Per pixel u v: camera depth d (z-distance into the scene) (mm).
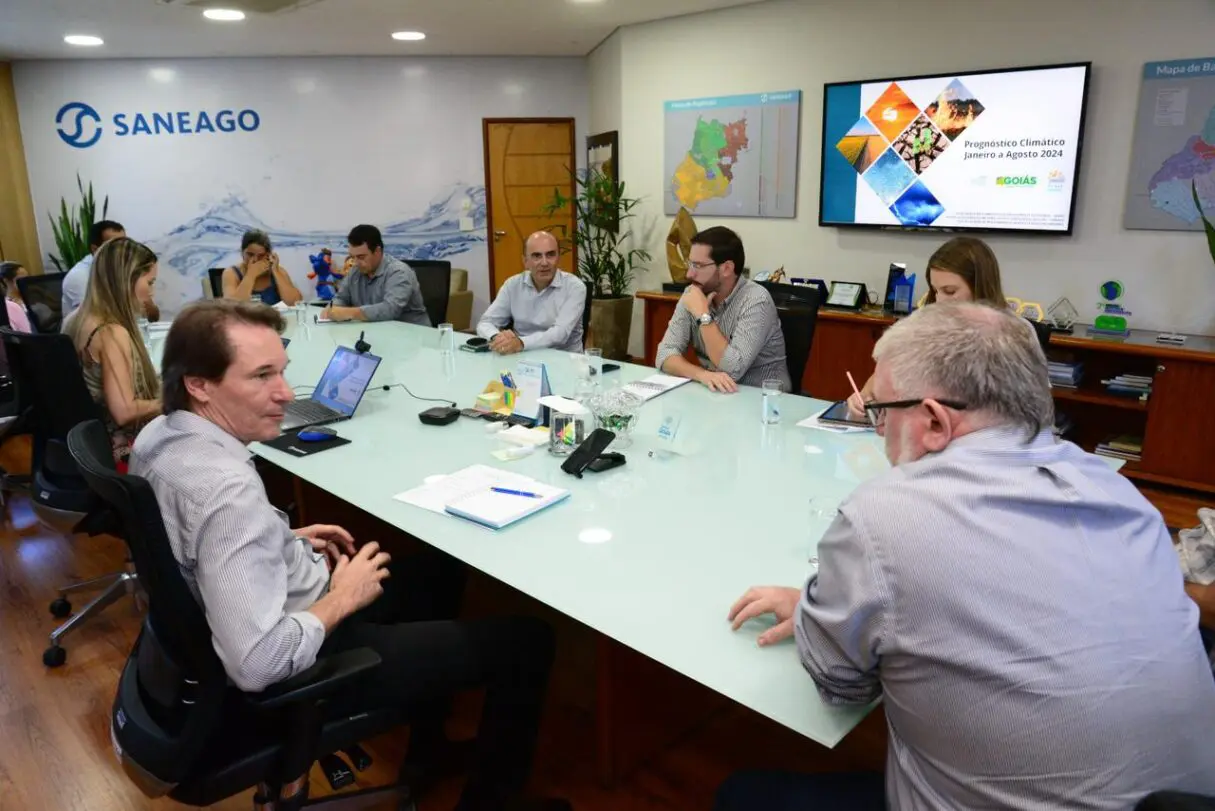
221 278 5609
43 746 2061
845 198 4812
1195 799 812
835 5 4668
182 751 1258
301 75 6922
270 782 1381
